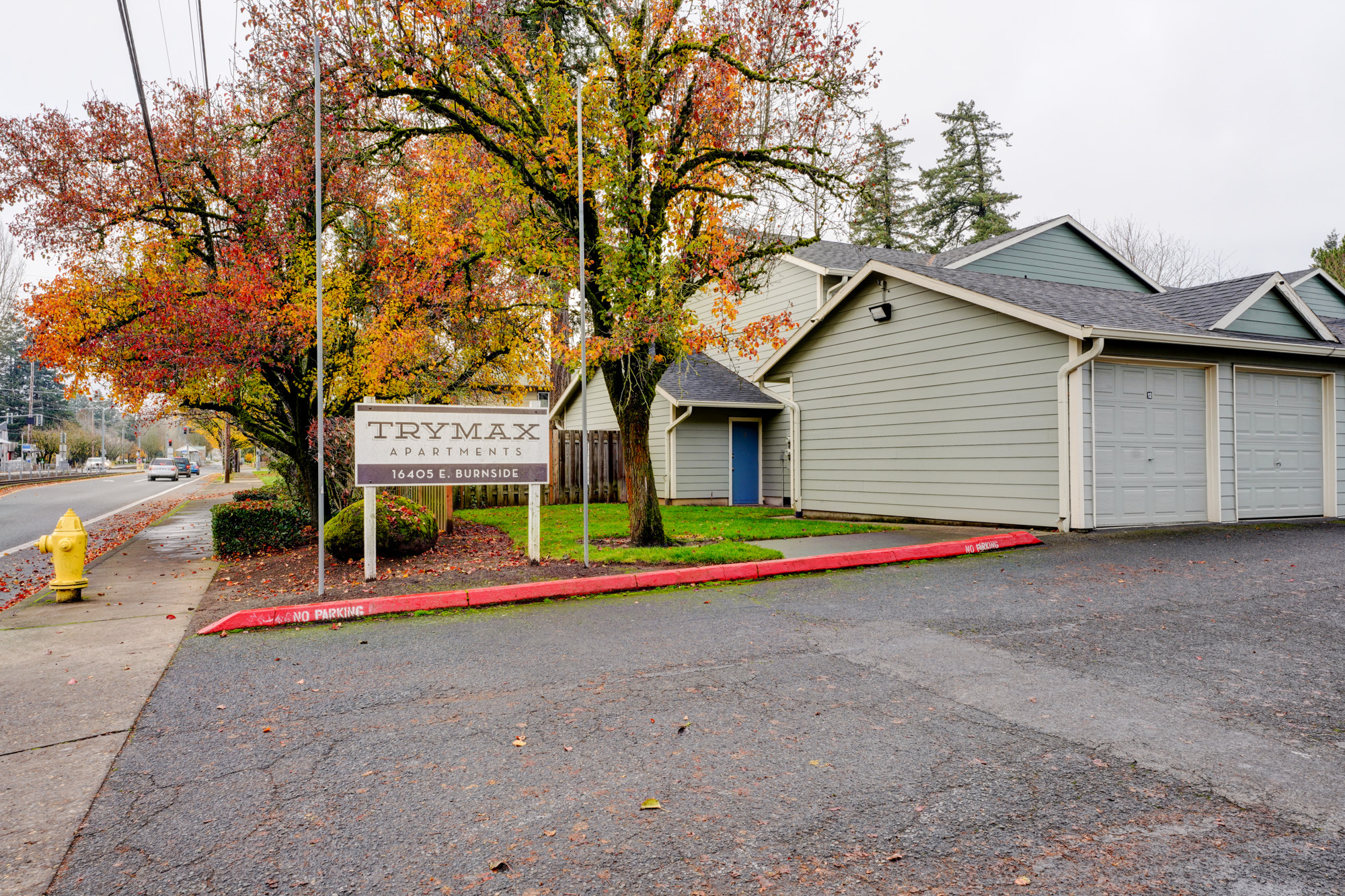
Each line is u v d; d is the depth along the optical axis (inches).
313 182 464.8
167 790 135.4
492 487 778.2
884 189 577.9
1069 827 117.3
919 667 201.0
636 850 112.9
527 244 439.2
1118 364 446.6
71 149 448.1
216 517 457.1
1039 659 206.7
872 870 106.1
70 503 989.8
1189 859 107.9
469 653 223.1
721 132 428.8
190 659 222.7
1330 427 531.8
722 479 824.9
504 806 127.6
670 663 209.0
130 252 464.8
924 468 524.7
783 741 153.3
